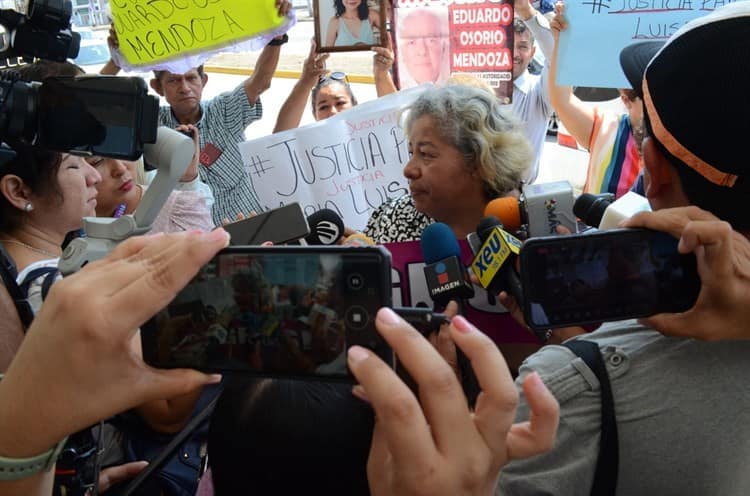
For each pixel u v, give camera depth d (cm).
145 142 96
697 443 89
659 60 90
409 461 56
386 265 72
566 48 266
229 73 1327
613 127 303
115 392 63
